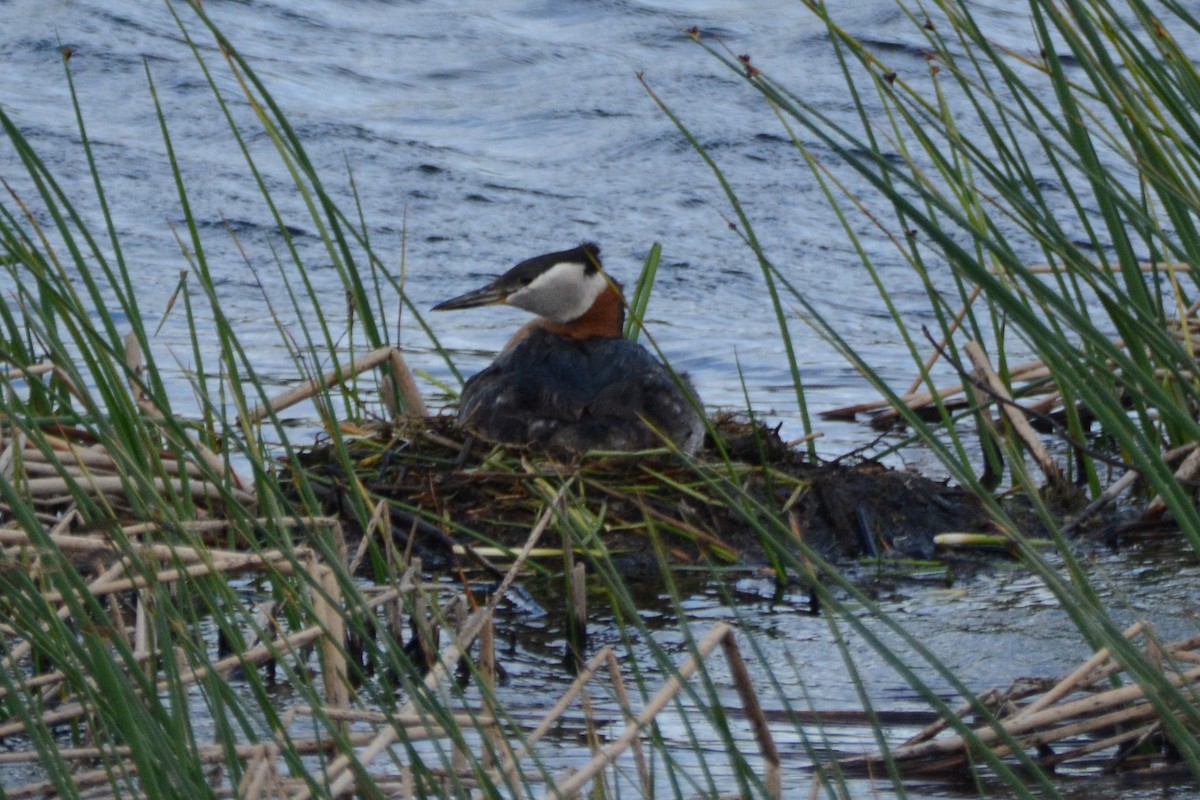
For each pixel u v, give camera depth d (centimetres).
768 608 966
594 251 1373
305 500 767
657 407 1162
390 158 2486
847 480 1157
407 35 3288
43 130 2466
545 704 771
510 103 2847
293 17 3322
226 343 837
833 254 2119
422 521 1069
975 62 639
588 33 3319
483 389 1190
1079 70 2748
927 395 1448
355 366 1204
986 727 664
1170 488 505
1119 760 664
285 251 2053
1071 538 1116
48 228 2045
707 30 3247
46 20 3030
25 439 941
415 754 514
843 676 822
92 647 497
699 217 2247
